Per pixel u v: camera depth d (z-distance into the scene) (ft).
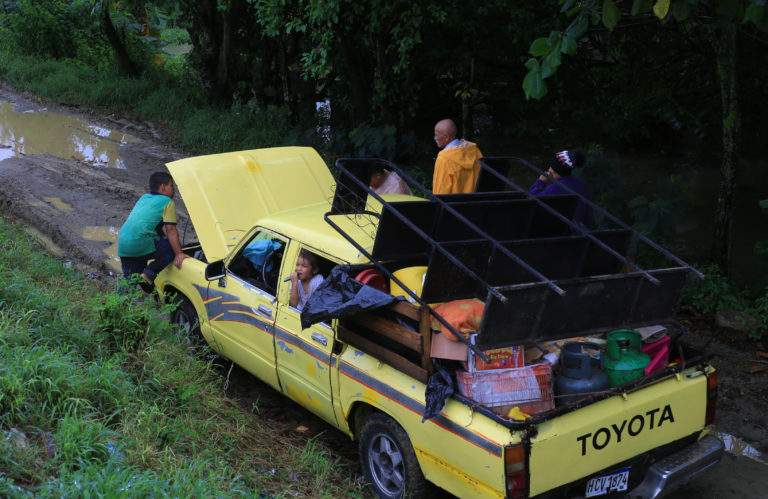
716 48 26.32
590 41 41.09
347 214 17.03
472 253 12.60
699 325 23.77
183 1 53.57
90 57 72.90
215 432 15.67
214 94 56.65
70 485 10.98
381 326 13.75
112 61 70.49
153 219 21.75
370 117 45.44
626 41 40.16
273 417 18.28
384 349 13.79
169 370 17.28
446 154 22.00
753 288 26.78
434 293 12.64
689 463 13.44
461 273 12.68
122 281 20.40
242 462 14.74
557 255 13.33
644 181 42.47
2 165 41.47
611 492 13.00
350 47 43.06
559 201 15.70
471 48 42.50
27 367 14.05
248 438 16.21
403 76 42.96
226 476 13.67
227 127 49.19
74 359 16.07
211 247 20.42
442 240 14.20
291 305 16.65
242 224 21.18
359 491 14.82
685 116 42.14
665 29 35.27
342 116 50.39
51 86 62.23
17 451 11.78
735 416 18.56
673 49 39.14
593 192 31.45
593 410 12.43
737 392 19.69
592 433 12.34
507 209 14.69
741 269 29.71
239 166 22.18
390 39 41.96
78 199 36.09
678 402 13.56
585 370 12.89
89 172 41.16
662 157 47.65
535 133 46.62
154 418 14.98
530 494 11.76
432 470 13.17
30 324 17.13
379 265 13.56
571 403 12.23
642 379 12.98
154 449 13.75
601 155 35.04
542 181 20.07
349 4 38.32
